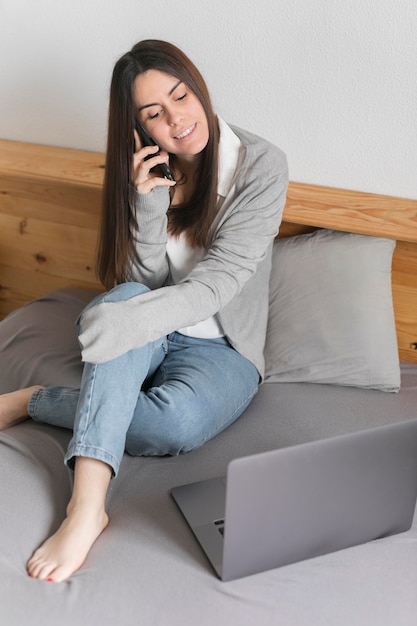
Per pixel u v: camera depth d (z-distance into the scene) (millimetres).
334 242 1891
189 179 1754
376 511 1329
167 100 1562
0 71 2240
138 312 1456
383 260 1861
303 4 1852
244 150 1701
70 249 2268
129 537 1353
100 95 2158
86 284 2299
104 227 1759
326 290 1857
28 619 1178
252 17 1911
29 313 2080
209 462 1568
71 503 1360
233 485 1176
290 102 1964
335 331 1827
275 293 1906
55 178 2094
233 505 1190
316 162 2006
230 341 1757
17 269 2375
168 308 1490
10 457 1529
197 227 1708
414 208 1910
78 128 2230
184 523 1394
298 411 1731
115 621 1179
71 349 1919
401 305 1964
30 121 2279
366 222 1871
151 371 1739
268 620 1182
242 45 1951
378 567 1294
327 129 1956
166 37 2020
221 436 1654
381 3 1781
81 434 1391
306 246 1916
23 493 1436
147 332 1452
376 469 1287
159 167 1727
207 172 1670
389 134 1901
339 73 1886
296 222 1909
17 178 2223
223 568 1236
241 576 1261
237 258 1641
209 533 1354
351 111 1913
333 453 1233
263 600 1217
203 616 1187
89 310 1480
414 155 1899
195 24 1976
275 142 2027
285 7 1870
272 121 2006
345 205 1932
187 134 1594
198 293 1544
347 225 1869
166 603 1211
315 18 1854
